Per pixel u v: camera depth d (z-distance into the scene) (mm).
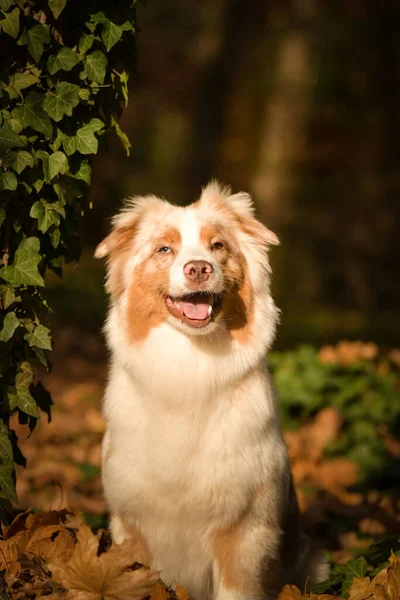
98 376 12867
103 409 5543
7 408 5211
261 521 5262
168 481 5098
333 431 9375
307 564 6082
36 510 6586
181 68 28312
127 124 29000
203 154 25734
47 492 7723
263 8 24266
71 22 5082
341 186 24969
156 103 29094
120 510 5332
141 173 28203
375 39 24750
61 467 8273
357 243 24172
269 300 5547
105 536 5293
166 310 5234
